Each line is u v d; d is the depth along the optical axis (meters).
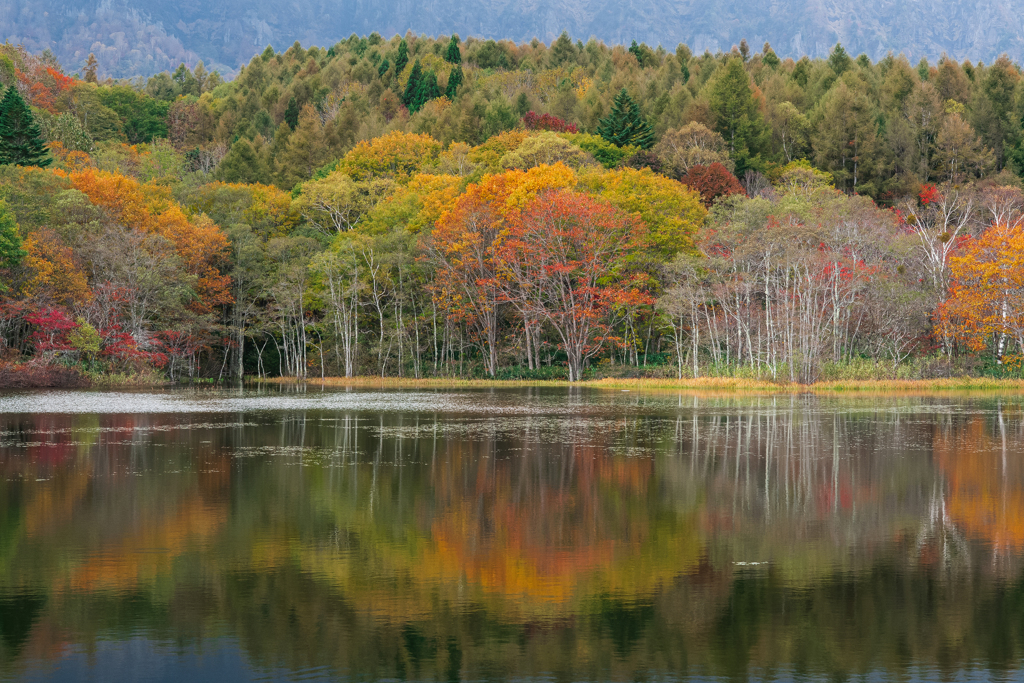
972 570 18.17
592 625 15.27
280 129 156.75
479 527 21.67
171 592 16.80
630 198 91.75
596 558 19.06
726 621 15.40
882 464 30.72
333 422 45.16
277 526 21.72
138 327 82.81
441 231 91.38
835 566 18.47
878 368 72.56
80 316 78.38
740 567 18.39
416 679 13.26
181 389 76.50
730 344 81.75
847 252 82.44
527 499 24.92
